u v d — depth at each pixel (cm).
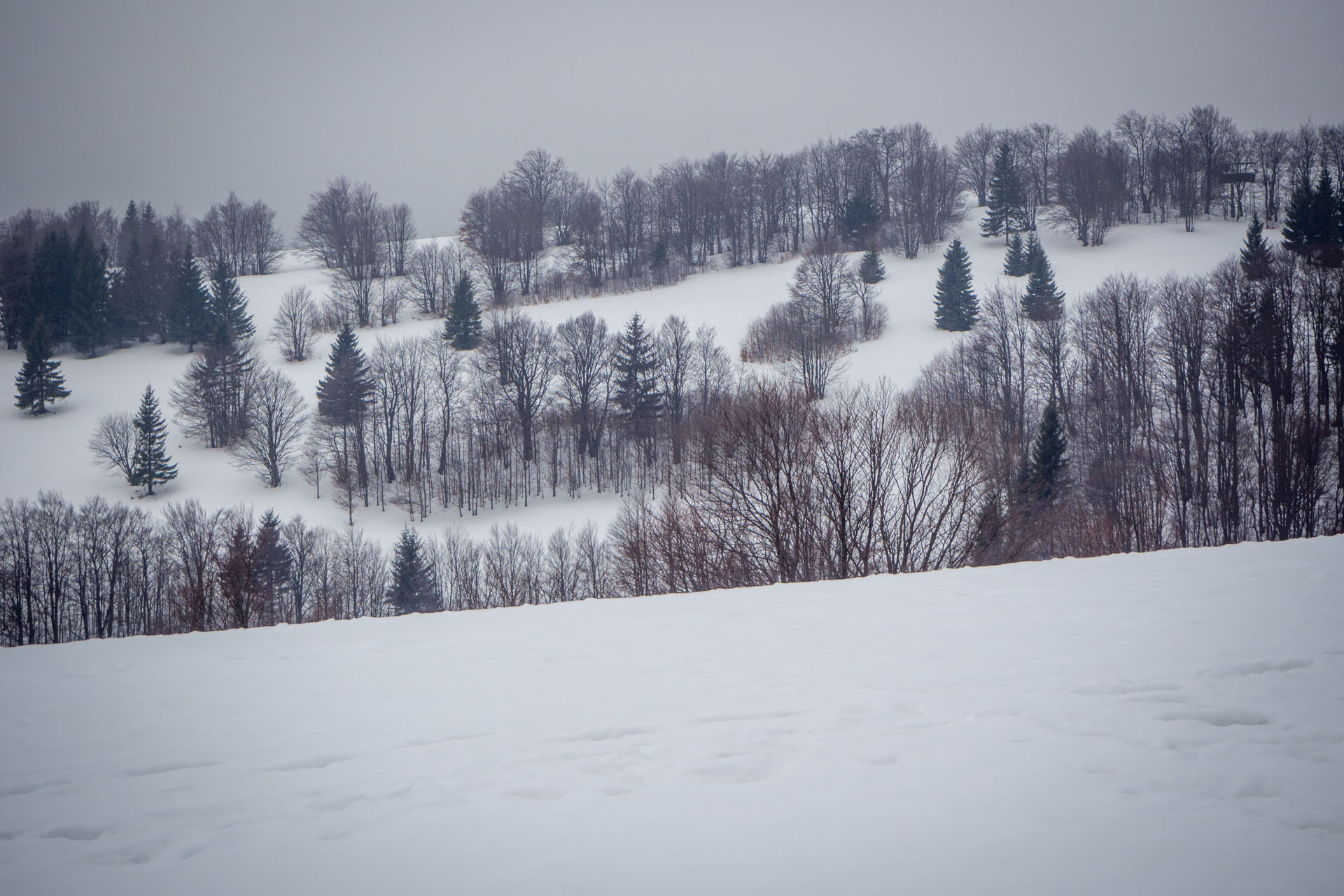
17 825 324
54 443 6294
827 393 5894
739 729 404
